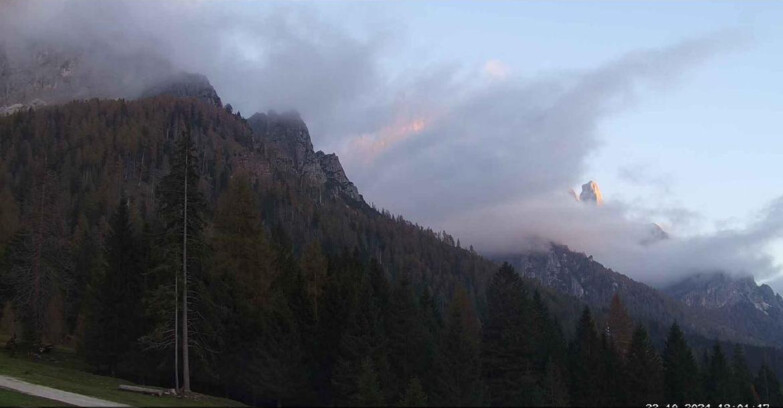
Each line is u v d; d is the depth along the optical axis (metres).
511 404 41.38
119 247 50.94
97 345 49.66
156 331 40.78
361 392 37.06
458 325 42.69
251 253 46.81
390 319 43.66
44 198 63.19
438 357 40.34
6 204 96.50
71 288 66.44
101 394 38.00
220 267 45.81
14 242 67.38
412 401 37.31
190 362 43.91
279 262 50.66
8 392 37.00
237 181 48.75
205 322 42.44
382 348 40.88
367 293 44.88
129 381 46.81
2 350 55.88
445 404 38.62
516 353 44.78
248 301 45.28
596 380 44.22
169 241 41.97
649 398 44.25
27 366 48.94
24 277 59.19
